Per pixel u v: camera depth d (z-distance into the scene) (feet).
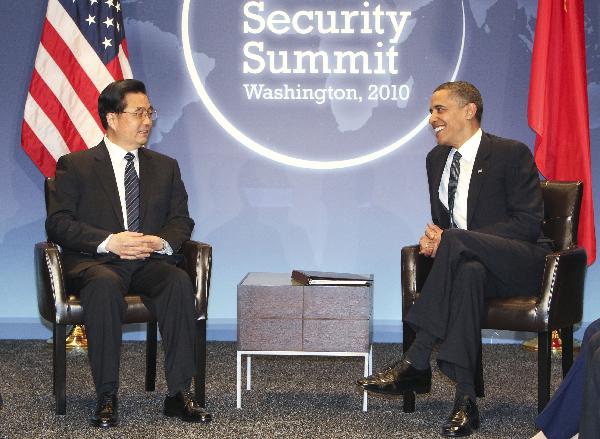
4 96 17.06
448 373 10.75
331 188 17.16
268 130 17.11
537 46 15.83
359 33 17.01
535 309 10.93
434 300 10.81
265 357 15.52
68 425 10.97
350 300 11.80
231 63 17.04
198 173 17.15
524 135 16.99
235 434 10.58
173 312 11.32
